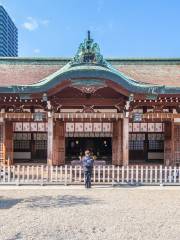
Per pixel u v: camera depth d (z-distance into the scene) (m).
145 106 21.98
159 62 26.39
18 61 25.80
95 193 16.31
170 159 23.28
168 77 24.47
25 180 18.86
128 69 25.84
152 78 24.20
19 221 10.61
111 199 14.71
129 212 12.03
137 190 17.28
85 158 18.00
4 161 23.08
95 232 9.36
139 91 19.86
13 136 24.28
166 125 23.78
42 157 24.47
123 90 19.75
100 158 25.44
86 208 12.70
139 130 24.55
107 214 11.70
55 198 14.89
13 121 23.83
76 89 20.48
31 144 24.52
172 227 9.97
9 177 18.70
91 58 19.61
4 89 19.75
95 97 21.16
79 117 21.00
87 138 25.48
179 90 20.17
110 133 24.56
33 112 21.31
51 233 9.23
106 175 19.14
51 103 20.48
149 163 24.44
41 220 10.75
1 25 121.81
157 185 18.83
